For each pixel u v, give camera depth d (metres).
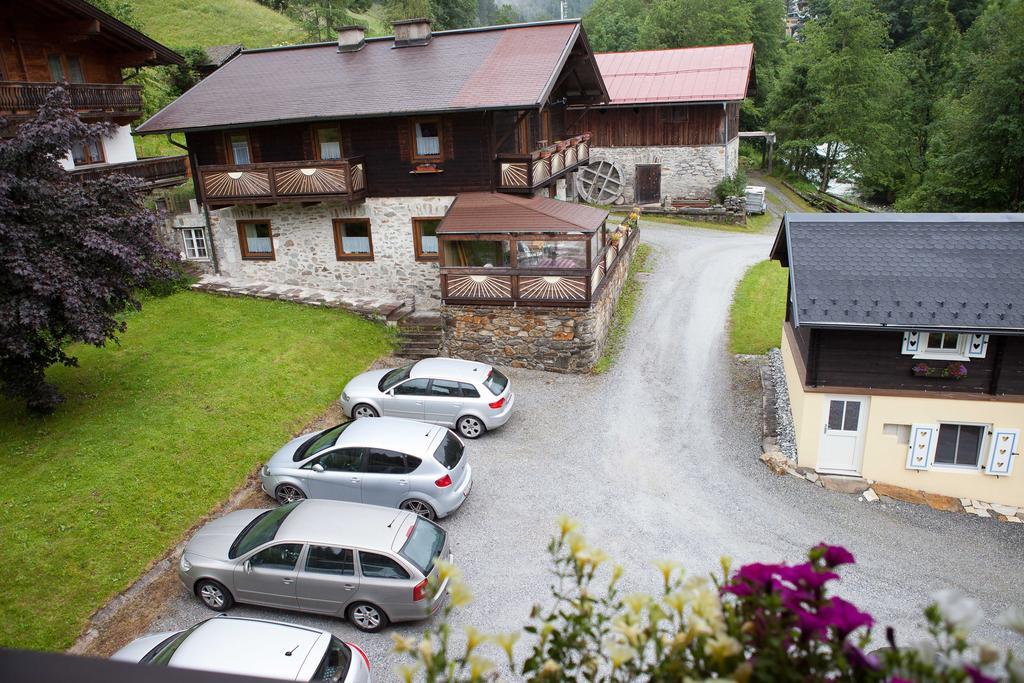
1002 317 13.69
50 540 12.11
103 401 16.39
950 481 15.09
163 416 15.92
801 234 15.82
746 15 58.12
